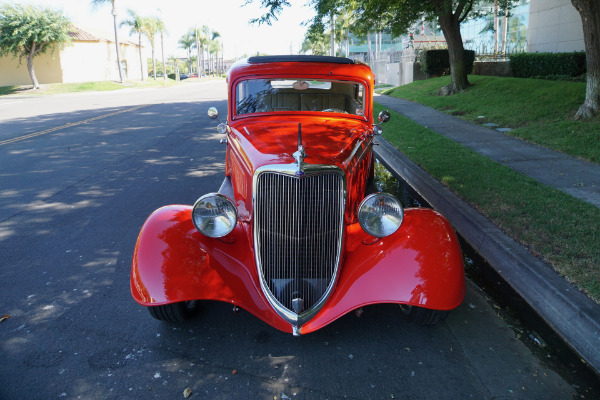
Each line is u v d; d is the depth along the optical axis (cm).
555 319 344
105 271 434
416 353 314
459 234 517
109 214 588
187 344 324
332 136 380
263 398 273
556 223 469
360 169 368
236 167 373
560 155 758
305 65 445
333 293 314
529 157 756
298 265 309
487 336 334
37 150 1009
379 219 314
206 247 321
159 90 3719
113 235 519
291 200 300
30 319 355
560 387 282
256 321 352
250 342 326
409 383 285
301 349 318
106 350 317
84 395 275
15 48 3522
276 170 298
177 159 909
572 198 539
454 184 616
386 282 302
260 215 307
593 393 277
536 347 322
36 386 282
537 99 1177
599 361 296
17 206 624
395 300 297
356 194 359
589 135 819
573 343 321
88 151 995
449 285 298
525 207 518
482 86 1530
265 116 450
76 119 1563
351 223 348
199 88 4000
